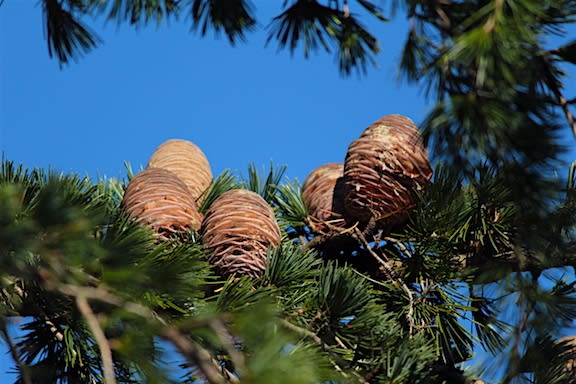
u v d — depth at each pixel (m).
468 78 2.04
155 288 2.02
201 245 2.37
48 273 1.81
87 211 2.09
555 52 2.09
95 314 1.97
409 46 2.08
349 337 2.29
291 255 2.37
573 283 2.24
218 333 1.76
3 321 1.94
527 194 2.06
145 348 1.88
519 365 2.12
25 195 2.15
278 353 1.73
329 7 2.28
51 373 2.27
